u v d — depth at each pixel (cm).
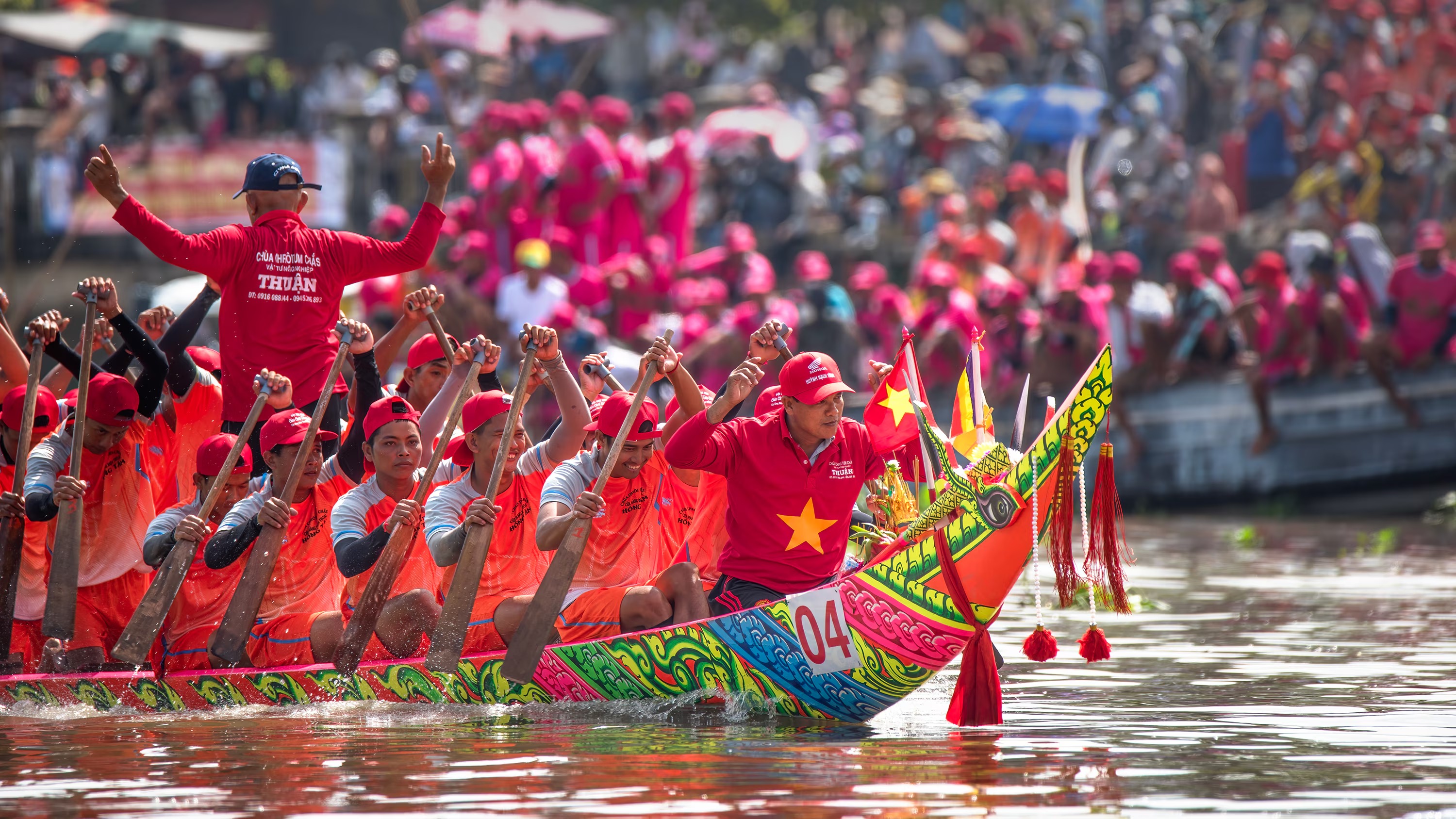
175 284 7306
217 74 8031
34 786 2098
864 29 8900
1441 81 6675
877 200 7469
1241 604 3897
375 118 7550
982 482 2430
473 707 2672
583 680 2658
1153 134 7019
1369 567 4659
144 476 2888
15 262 7438
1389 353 6041
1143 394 6203
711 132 7256
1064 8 8206
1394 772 2147
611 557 2786
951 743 2352
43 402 2877
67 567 2727
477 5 8738
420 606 2759
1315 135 6888
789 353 2794
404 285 6400
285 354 2962
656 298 6331
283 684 2703
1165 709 2622
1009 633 3494
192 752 2305
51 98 7894
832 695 2552
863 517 2941
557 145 6631
